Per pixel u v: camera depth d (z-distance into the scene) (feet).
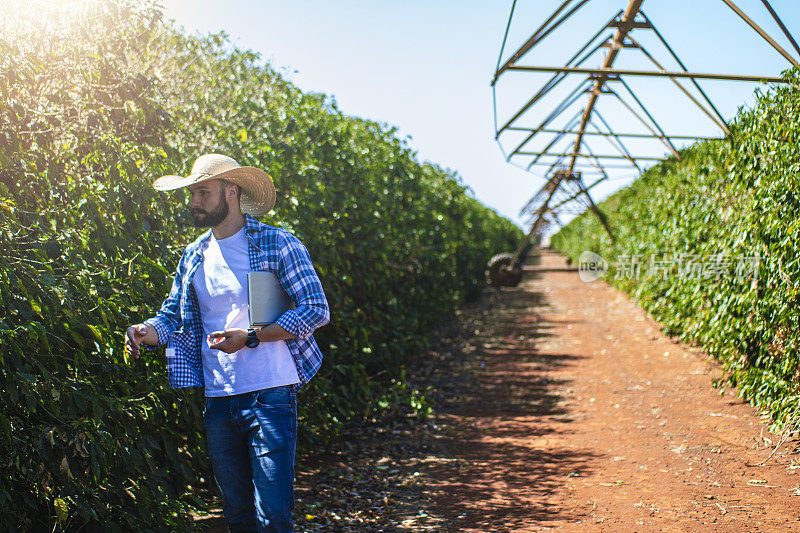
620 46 25.36
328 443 19.02
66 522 9.77
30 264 10.28
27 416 9.63
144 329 8.76
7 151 11.47
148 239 13.17
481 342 38.22
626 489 14.67
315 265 19.44
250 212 10.22
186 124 17.39
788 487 14.17
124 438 10.53
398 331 29.48
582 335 38.75
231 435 9.04
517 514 13.62
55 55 12.72
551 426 20.62
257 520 8.64
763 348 20.11
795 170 18.39
